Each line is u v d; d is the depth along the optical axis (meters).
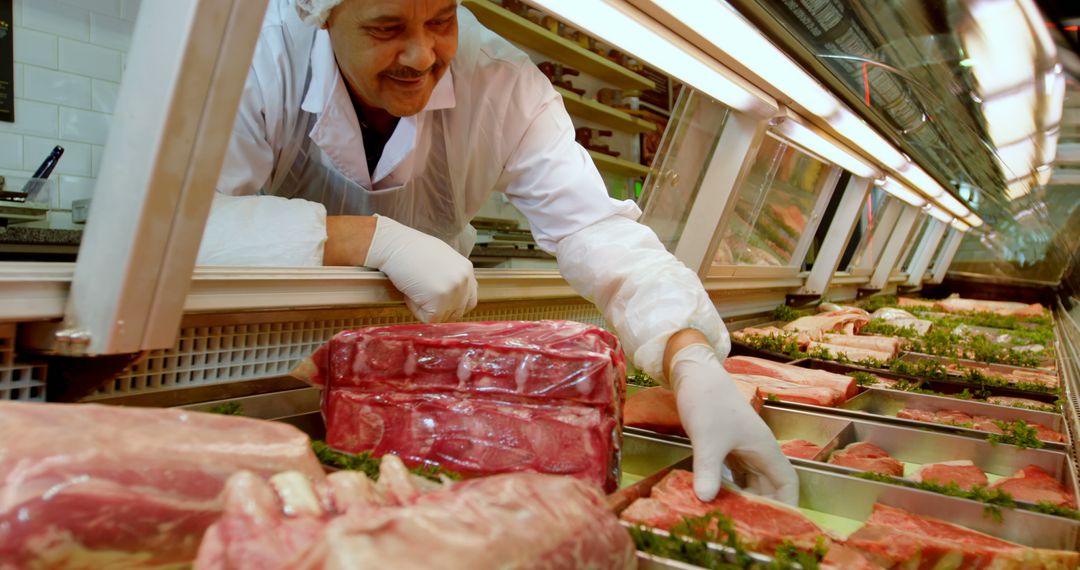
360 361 1.23
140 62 0.87
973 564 1.02
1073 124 3.04
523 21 4.29
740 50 2.04
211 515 0.69
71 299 0.91
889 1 1.76
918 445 1.71
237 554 0.58
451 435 1.18
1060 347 3.72
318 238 1.37
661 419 1.52
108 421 0.71
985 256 8.94
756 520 1.03
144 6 0.87
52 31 3.34
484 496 0.68
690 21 1.79
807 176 4.16
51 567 0.62
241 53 0.89
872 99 2.76
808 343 3.00
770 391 2.01
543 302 2.18
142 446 0.69
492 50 1.87
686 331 1.43
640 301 1.52
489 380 1.18
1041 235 6.74
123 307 0.89
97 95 3.51
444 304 1.44
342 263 1.45
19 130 3.29
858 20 1.90
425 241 1.46
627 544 0.75
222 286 1.12
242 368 1.32
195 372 1.24
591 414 1.15
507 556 0.59
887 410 2.20
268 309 1.22
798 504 1.27
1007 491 1.40
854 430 1.78
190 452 0.71
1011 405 2.13
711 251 3.16
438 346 1.20
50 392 1.01
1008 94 2.43
